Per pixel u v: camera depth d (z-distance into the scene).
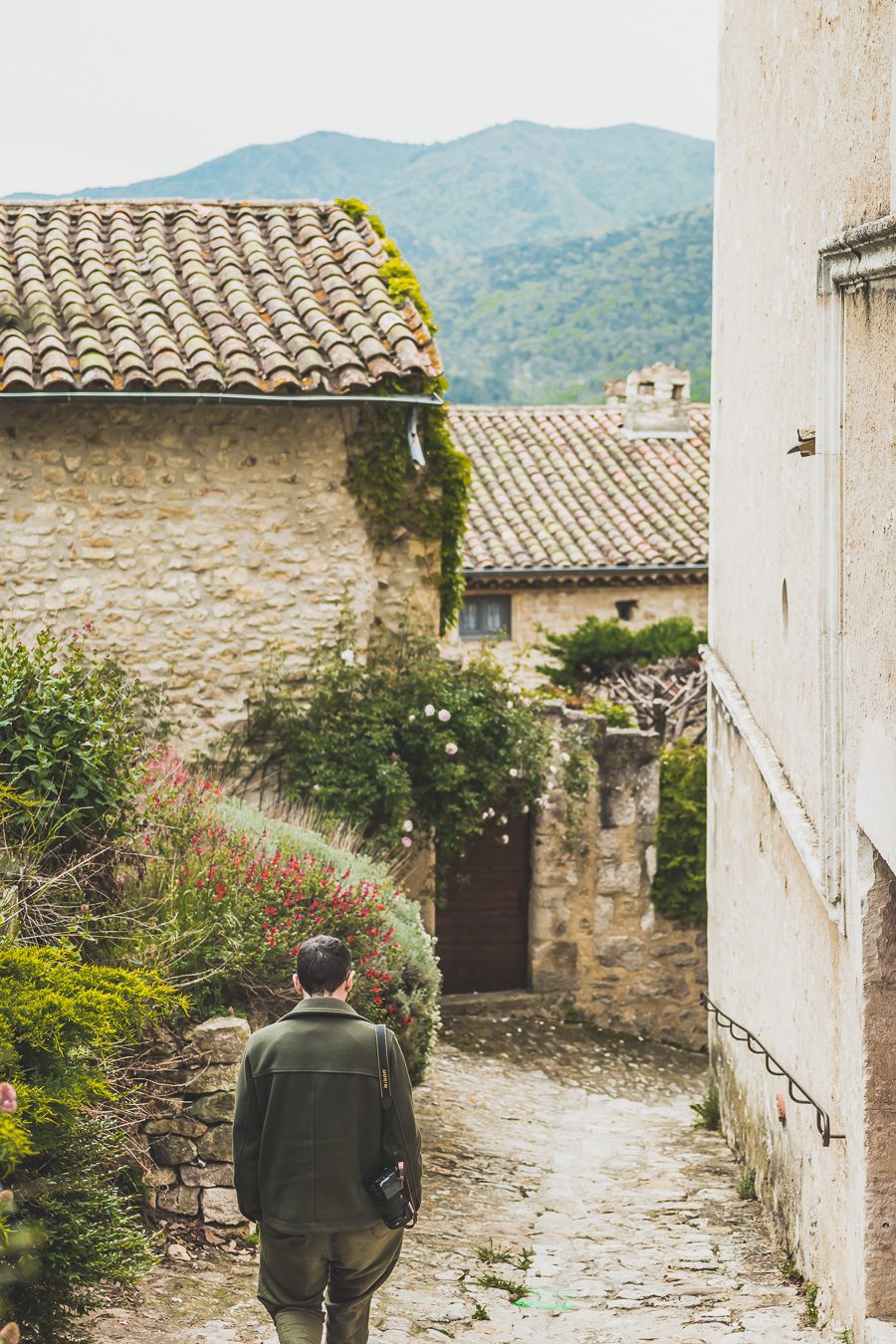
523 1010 13.11
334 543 11.15
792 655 6.59
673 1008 13.29
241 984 6.86
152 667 10.91
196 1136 5.80
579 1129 9.63
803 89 6.31
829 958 5.59
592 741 13.03
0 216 12.48
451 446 11.73
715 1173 8.34
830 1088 5.56
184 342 10.80
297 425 11.04
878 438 4.64
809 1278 5.94
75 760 6.27
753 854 8.09
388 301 11.53
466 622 20.98
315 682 11.09
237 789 11.02
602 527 21.31
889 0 4.60
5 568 10.70
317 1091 3.96
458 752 11.55
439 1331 5.20
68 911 6.01
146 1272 4.83
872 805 4.64
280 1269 3.95
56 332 10.70
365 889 8.26
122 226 12.43
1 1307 3.87
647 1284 6.02
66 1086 4.21
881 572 4.59
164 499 10.90
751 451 8.15
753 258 8.03
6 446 10.67
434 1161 8.02
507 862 13.34
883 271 4.48
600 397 85.44
